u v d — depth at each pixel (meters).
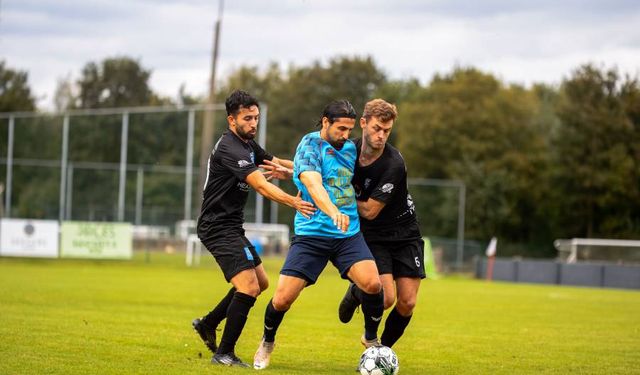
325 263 8.74
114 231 36.09
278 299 8.66
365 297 8.59
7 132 42.31
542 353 11.48
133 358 9.26
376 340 9.00
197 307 17.38
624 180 57.75
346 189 8.59
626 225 58.38
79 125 42.16
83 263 37.00
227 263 9.01
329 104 8.49
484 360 10.56
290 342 11.77
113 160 42.94
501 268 40.41
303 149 8.49
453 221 55.16
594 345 12.68
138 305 17.34
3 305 15.62
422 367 9.79
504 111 63.88
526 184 60.72
